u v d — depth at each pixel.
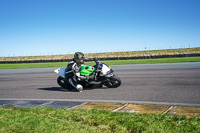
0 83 10.16
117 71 13.27
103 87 7.39
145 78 9.12
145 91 6.24
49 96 6.17
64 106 4.58
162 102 4.79
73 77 7.00
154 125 2.95
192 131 2.74
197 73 9.99
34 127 3.00
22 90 7.56
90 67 6.93
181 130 2.78
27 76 13.06
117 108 4.16
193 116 3.41
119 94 5.98
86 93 6.44
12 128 2.98
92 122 3.26
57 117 3.58
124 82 8.23
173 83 7.45
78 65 6.90
